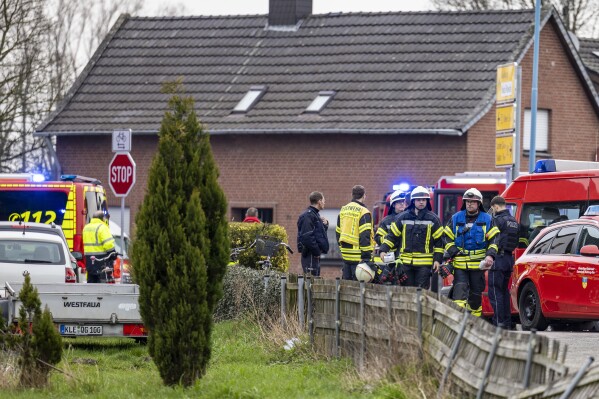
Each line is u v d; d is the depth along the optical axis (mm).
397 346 25062
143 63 90562
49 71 92625
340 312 29766
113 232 66312
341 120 81250
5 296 34094
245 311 39062
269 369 28672
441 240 35062
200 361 25641
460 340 22344
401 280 35094
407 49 85688
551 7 84625
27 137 98500
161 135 25578
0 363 26766
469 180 60906
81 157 87438
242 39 90812
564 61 85188
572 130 85500
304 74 86188
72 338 39531
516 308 39750
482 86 80750
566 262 37312
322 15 90625
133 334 35719
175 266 25297
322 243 42719
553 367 19156
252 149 83562
